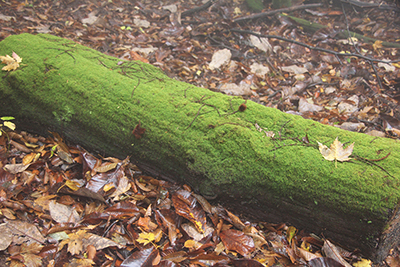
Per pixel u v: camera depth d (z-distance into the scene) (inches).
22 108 55.0
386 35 105.5
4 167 51.1
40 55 56.1
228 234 47.8
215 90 74.1
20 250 44.5
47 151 54.2
